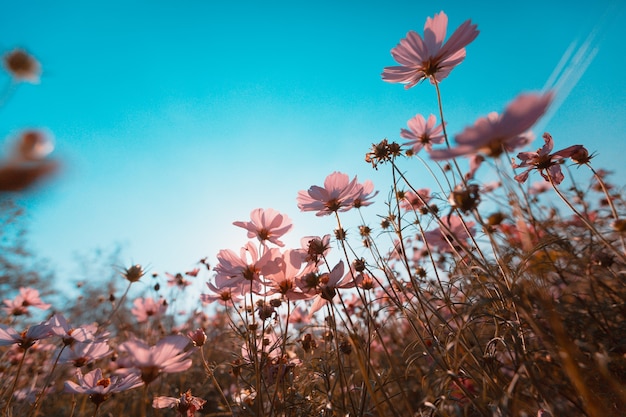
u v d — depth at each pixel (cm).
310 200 40
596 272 27
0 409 47
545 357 25
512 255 28
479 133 22
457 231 42
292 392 34
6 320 68
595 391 23
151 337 88
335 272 33
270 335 42
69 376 72
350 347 34
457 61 37
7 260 118
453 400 26
